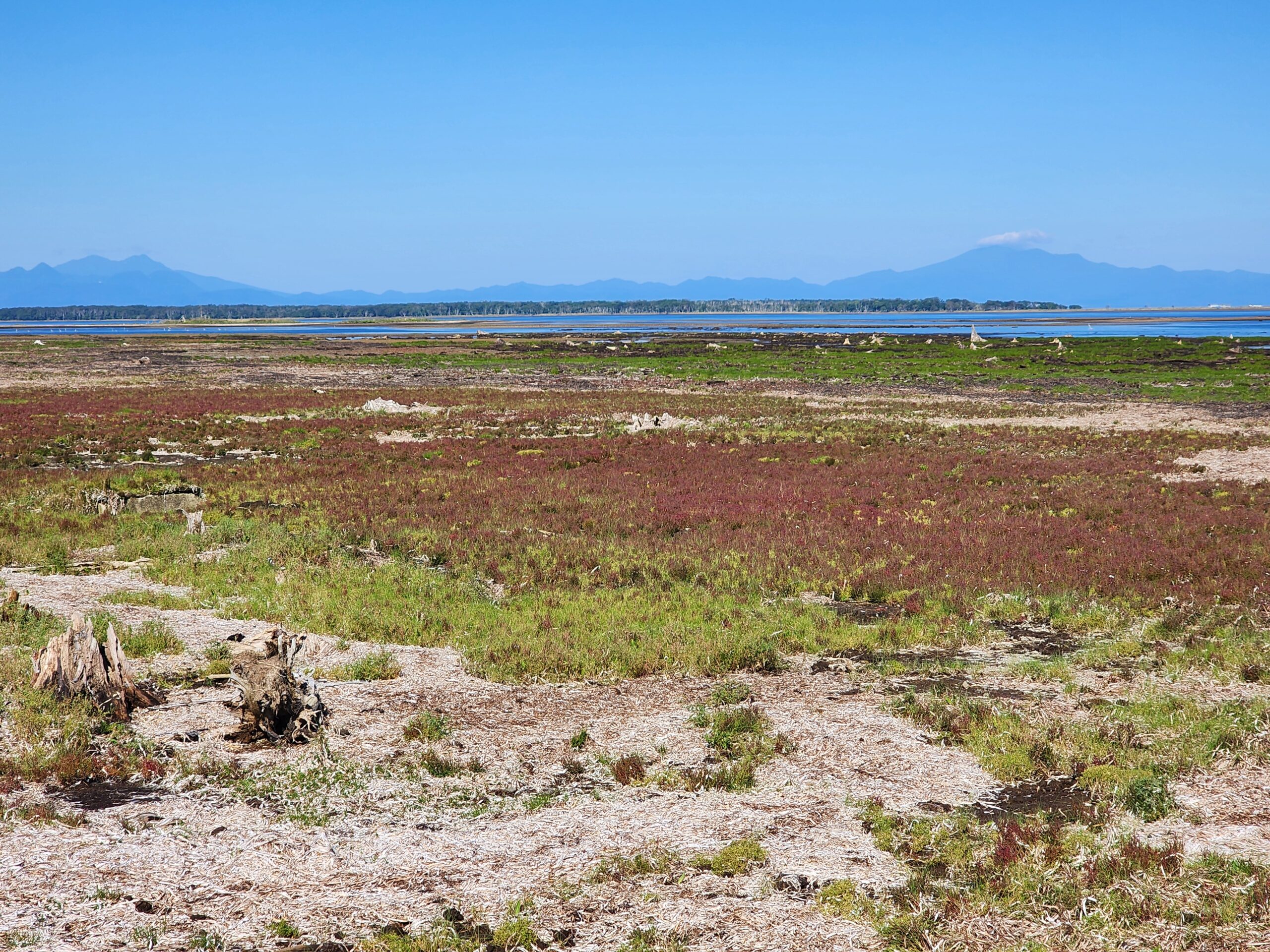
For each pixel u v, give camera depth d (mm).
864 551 21969
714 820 9398
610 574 20281
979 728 11750
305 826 9109
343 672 13773
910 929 7371
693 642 15320
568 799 9914
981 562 20703
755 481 32438
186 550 21547
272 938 7250
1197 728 11516
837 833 9125
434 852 8672
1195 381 74000
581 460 37625
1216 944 7141
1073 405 60438
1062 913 7660
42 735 10719
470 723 12008
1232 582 18750
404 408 56406
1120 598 18031
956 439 44594
